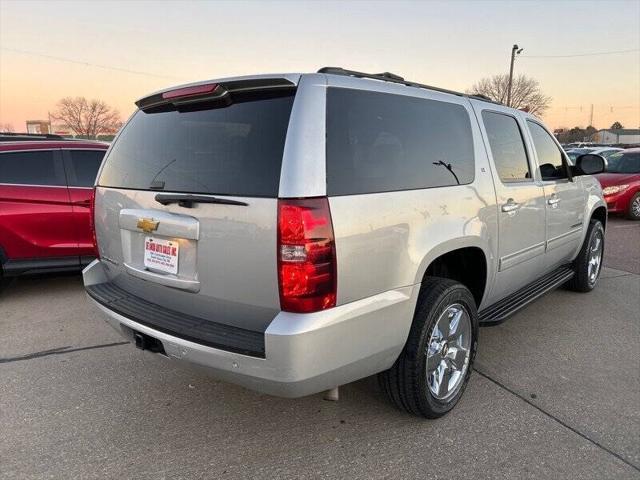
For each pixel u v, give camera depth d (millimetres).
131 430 2883
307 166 2158
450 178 2998
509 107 3969
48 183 5398
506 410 3098
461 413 3066
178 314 2600
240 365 2213
